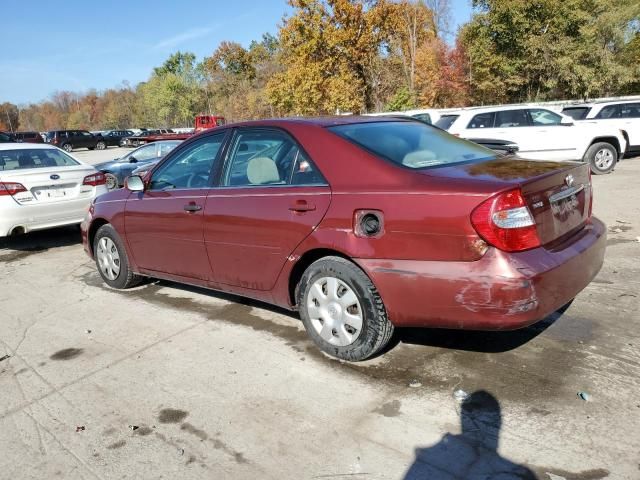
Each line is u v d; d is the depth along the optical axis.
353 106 34.34
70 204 7.65
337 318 3.55
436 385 3.25
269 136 3.99
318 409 3.10
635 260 5.36
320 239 3.47
